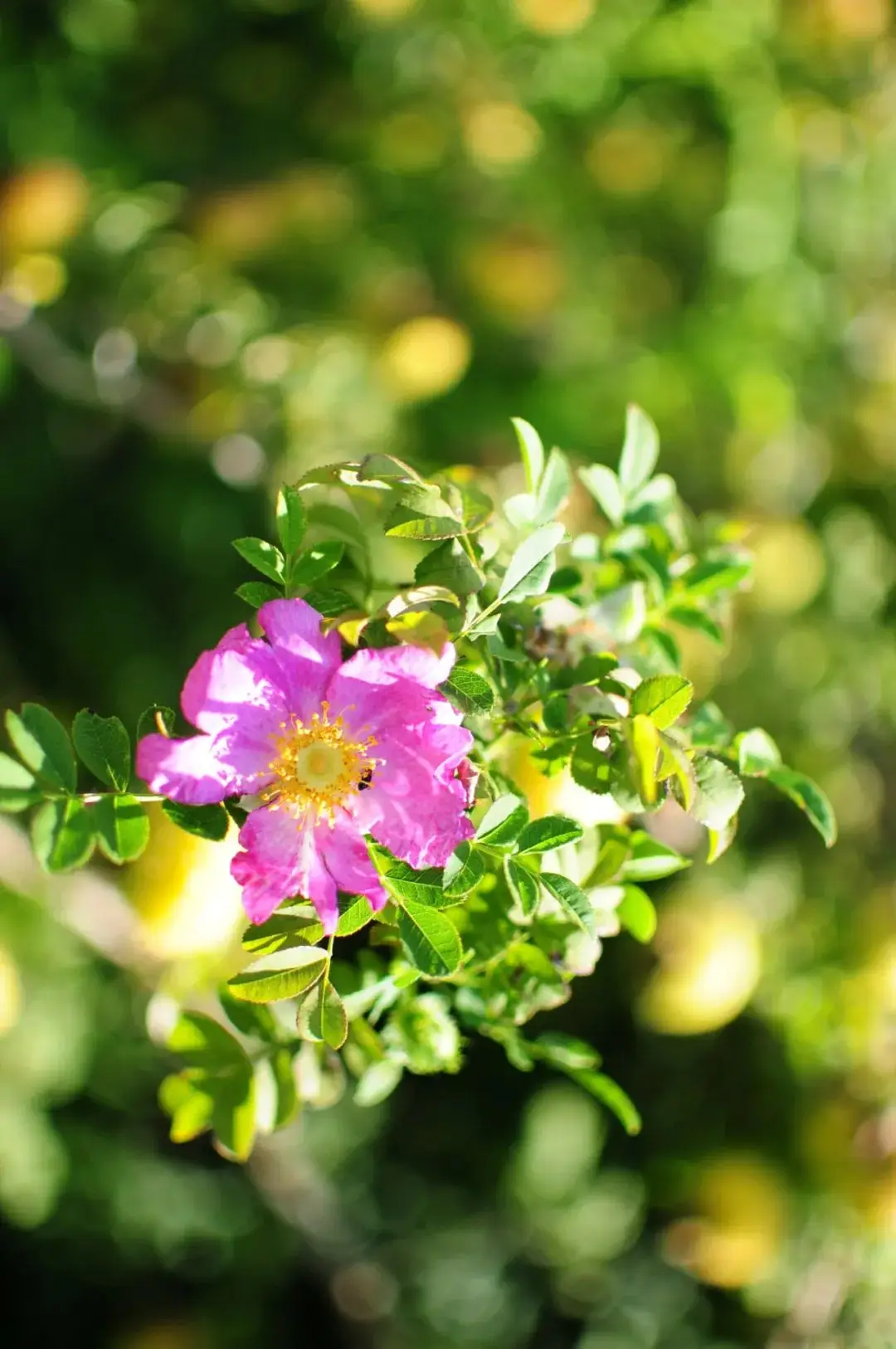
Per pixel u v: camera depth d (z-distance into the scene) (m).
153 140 1.02
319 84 1.04
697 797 0.43
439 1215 0.97
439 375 0.95
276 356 0.92
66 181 0.86
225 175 1.01
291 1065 0.48
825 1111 0.84
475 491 0.48
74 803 0.44
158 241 0.94
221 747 0.43
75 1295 0.97
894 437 1.09
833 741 1.02
